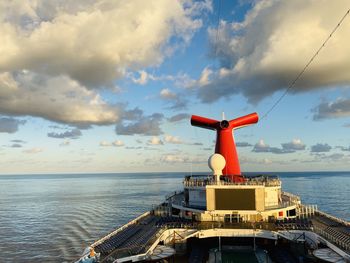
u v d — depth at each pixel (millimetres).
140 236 46875
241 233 46969
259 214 51688
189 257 46438
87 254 38375
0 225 105125
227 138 61156
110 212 129875
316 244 42750
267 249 48344
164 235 47469
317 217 59375
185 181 59750
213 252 47062
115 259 36594
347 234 45375
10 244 80312
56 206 152500
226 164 60469
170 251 40469
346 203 154750
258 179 58281
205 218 52906
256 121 63156
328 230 48000
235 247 49375
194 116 63344
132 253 38281
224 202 52406
